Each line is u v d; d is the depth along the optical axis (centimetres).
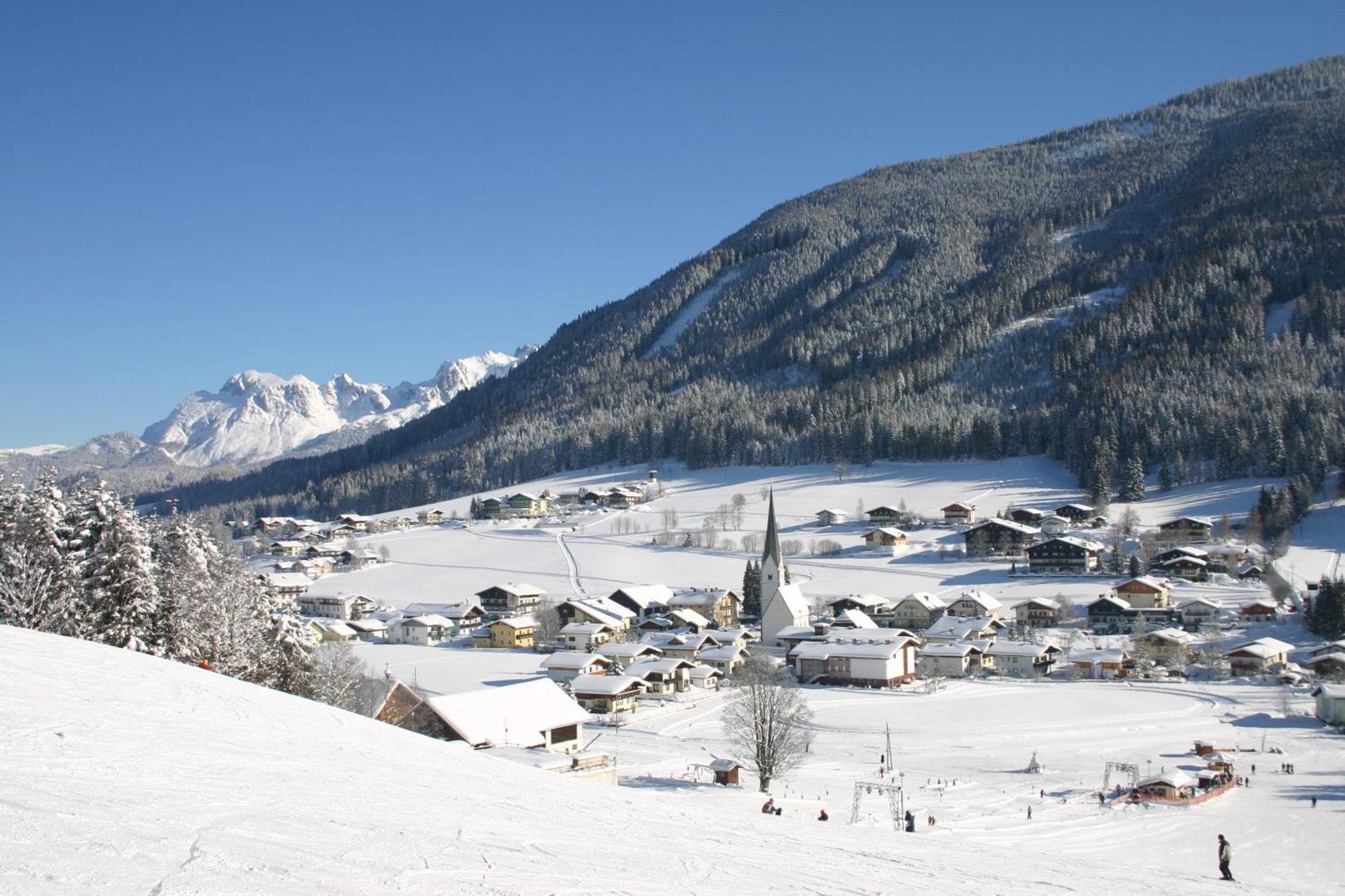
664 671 10450
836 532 19225
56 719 2164
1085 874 2667
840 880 1942
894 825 5244
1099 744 7900
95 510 5903
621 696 9650
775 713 6656
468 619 14838
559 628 13575
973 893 2030
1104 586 14312
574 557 19100
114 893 1147
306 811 1725
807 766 7262
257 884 1269
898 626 13575
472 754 3089
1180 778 6216
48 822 1406
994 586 14925
